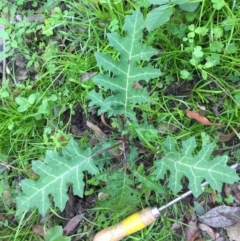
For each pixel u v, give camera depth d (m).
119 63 0.43
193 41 0.48
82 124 0.52
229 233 0.48
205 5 0.48
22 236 0.51
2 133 0.51
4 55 0.52
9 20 0.54
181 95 0.50
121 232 0.47
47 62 0.51
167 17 0.45
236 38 0.48
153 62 0.50
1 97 0.51
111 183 0.44
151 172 0.49
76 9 0.52
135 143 0.48
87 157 0.45
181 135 0.49
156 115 0.50
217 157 0.43
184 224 0.49
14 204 0.51
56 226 0.48
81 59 0.51
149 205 0.49
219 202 0.49
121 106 0.45
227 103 0.49
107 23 0.51
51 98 0.51
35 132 0.52
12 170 0.52
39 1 0.54
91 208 0.50
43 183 0.44
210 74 0.48
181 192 0.49
